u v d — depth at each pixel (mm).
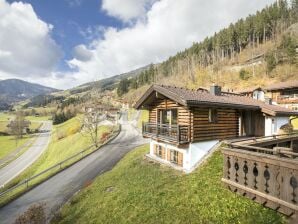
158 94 18406
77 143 45344
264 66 90812
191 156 16109
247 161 8445
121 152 29250
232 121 19719
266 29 125688
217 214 9984
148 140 36281
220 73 106188
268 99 27141
